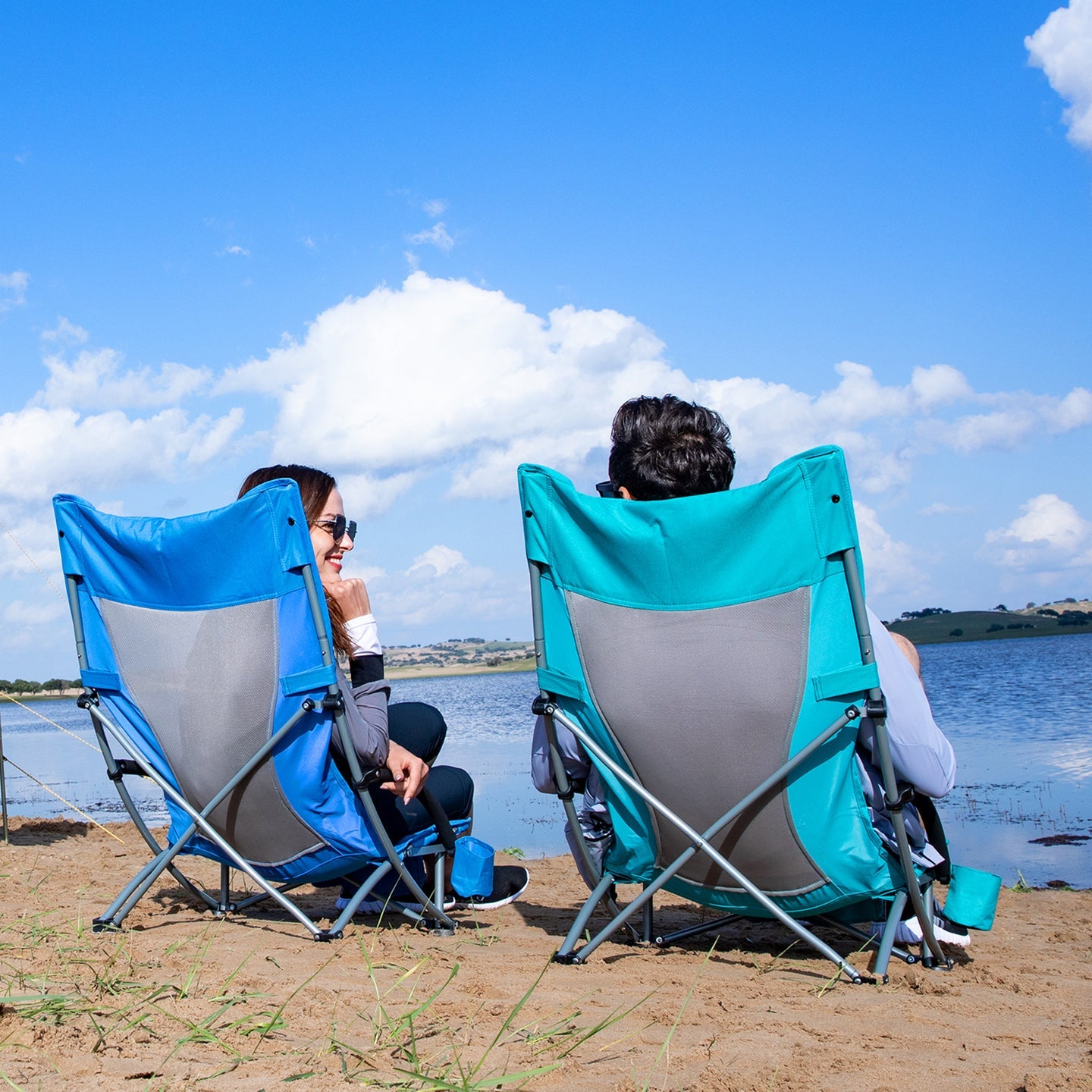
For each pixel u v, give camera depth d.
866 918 2.73
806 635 2.43
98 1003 2.02
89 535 3.02
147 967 2.40
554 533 2.63
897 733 2.49
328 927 2.98
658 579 2.51
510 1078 1.66
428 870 3.34
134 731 3.05
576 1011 2.12
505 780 10.90
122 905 2.95
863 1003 2.24
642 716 2.54
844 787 2.49
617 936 3.09
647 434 2.78
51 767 14.31
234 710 2.84
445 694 48.91
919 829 2.62
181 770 2.99
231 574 2.81
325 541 3.17
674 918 3.62
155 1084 1.59
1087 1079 1.70
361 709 2.93
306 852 2.96
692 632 2.49
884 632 2.56
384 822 3.05
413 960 2.59
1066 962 2.80
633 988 2.35
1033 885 5.27
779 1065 1.79
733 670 2.46
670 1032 1.83
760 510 2.43
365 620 3.04
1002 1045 1.95
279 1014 1.93
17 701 5.25
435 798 3.13
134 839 5.69
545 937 3.12
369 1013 2.06
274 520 2.75
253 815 2.93
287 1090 1.59
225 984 2.20
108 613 3.03
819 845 2.50
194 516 2.81
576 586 2.61
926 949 2.57
